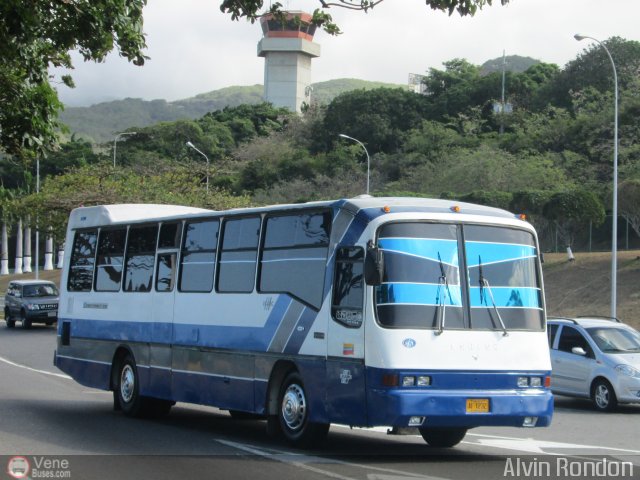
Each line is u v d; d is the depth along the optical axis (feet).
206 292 44.62
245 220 42.83
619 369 57.26
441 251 35.68
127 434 42.93
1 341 112.06
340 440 41.65
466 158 205.26
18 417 48.42
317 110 336.08
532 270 37.50
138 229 51.47
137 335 50.11
